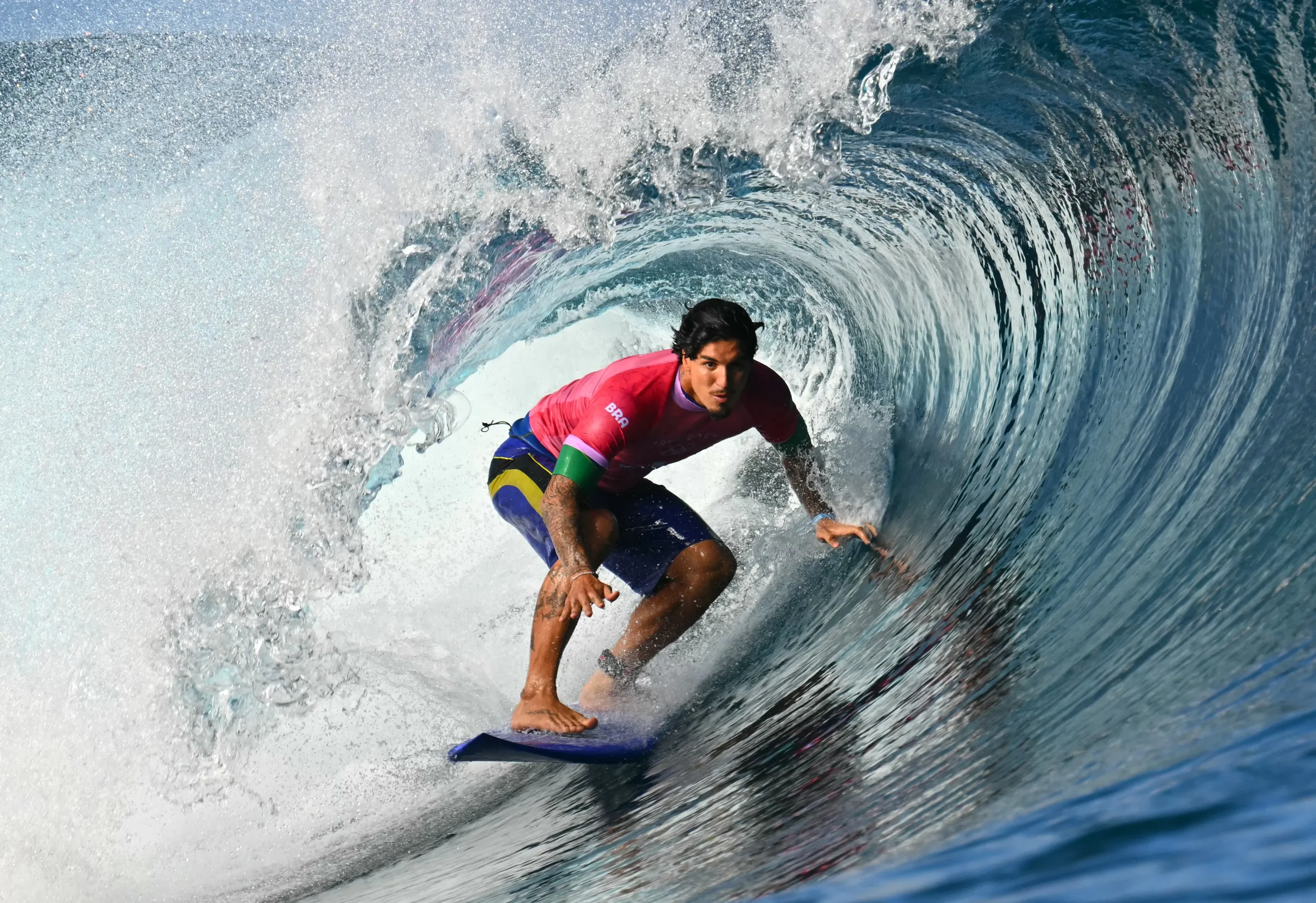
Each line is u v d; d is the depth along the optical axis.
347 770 3.16
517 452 2.97
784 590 3.30
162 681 3.24
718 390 2.56
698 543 2.81
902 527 3.22
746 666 2.95
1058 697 1.44
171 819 3.06
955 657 2.05
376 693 3.37
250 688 3.28
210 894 2.71
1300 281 2.35
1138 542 1.96
